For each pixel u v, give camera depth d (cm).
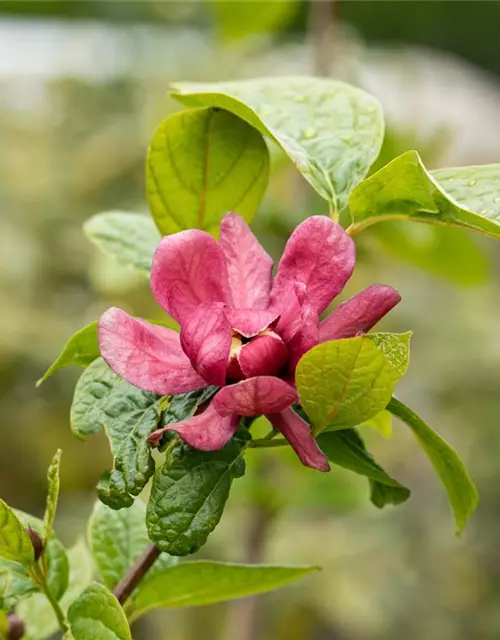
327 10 82
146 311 107
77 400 42
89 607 42
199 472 41
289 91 47
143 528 50
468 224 43
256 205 48
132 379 41
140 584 49
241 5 88
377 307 41
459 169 44
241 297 42
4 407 128
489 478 129
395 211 44
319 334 41
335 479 80
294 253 42
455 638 117
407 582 119
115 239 51
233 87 48
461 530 46
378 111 47
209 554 104
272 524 85
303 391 40
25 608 50
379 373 40
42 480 127
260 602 84
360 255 81
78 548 52
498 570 123
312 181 45
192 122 47
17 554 44
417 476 129
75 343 45
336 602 113
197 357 40
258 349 41
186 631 112
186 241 42
